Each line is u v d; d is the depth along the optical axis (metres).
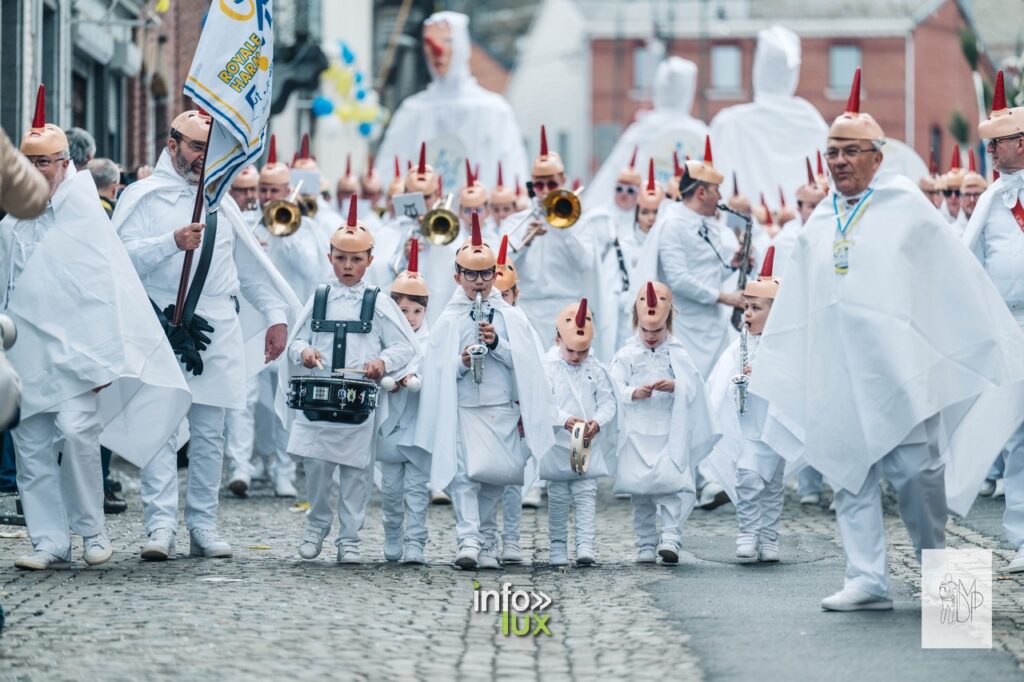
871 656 9.69
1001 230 13.70
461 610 11.17
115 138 31.64
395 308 13.13
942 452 11.45
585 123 104.25
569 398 13.48
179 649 9.63
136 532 14.92
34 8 24.20
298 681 8.94
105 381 12.30
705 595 11.84
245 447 18.23
